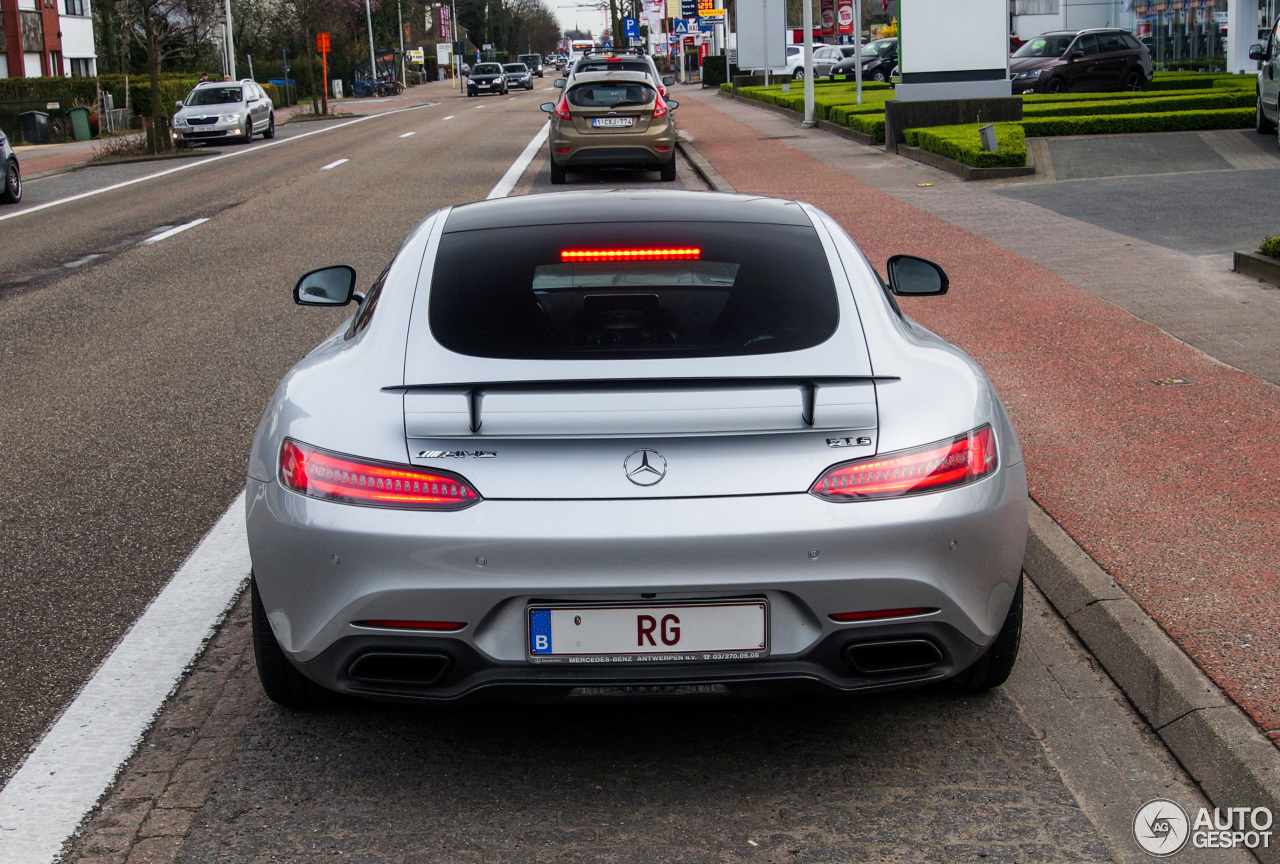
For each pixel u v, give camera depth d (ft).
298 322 32.55
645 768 11.16
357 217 52.54
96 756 11.35
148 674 13.07
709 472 9.73
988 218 44.80
